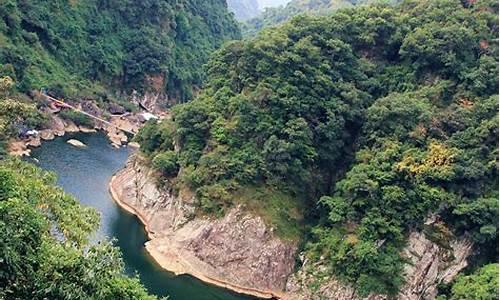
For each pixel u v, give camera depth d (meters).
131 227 57.62
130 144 90.12
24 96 85.00
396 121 52.25
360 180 47.38
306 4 193.25
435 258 45.88
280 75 56.12
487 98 53.03
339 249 46.06
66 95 94.81
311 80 55.84
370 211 46.59
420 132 50.62
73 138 85.75
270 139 52.97
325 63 57.78
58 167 70.19
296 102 54.50
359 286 44.25
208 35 149.75
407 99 53.19
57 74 98.88
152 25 126.06
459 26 58.16
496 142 48.66
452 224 46.72
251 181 53.19
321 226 50.34
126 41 119.44
